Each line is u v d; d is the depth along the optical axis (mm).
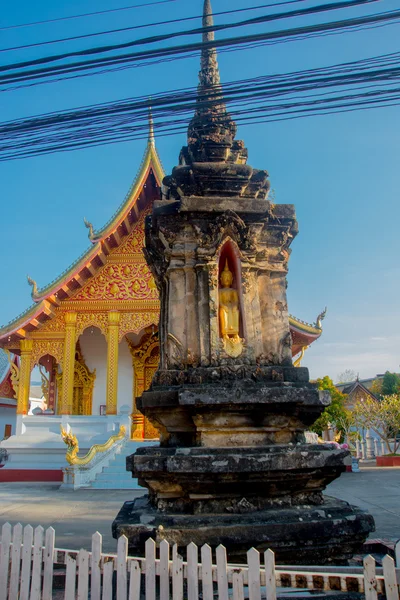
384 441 35031
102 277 27562
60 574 6508
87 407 30109
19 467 24625
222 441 6918
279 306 8195
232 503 6555
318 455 6648
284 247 8555
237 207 8094
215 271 7906
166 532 6004
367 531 6363
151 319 26938
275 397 6906
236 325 7906
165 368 7934
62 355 26656
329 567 5469
